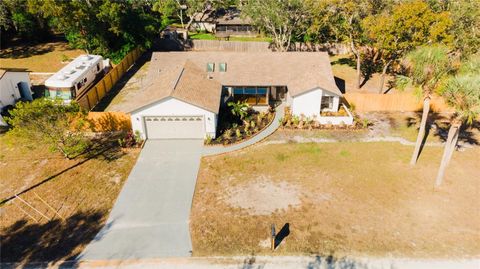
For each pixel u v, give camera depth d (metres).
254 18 50.19
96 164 28.83
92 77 42.81
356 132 32.97
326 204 24.02
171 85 31.47
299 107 34.25
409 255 20.00
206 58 39.41
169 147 30.91
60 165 28.73
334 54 57.41
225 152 30.06
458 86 21.59
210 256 20.25
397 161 28.52
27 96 39.34
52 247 20.97
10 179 27.09
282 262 19.78
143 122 31.00
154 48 60.28
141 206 24.25
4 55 53.06
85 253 20.55
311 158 29.11
